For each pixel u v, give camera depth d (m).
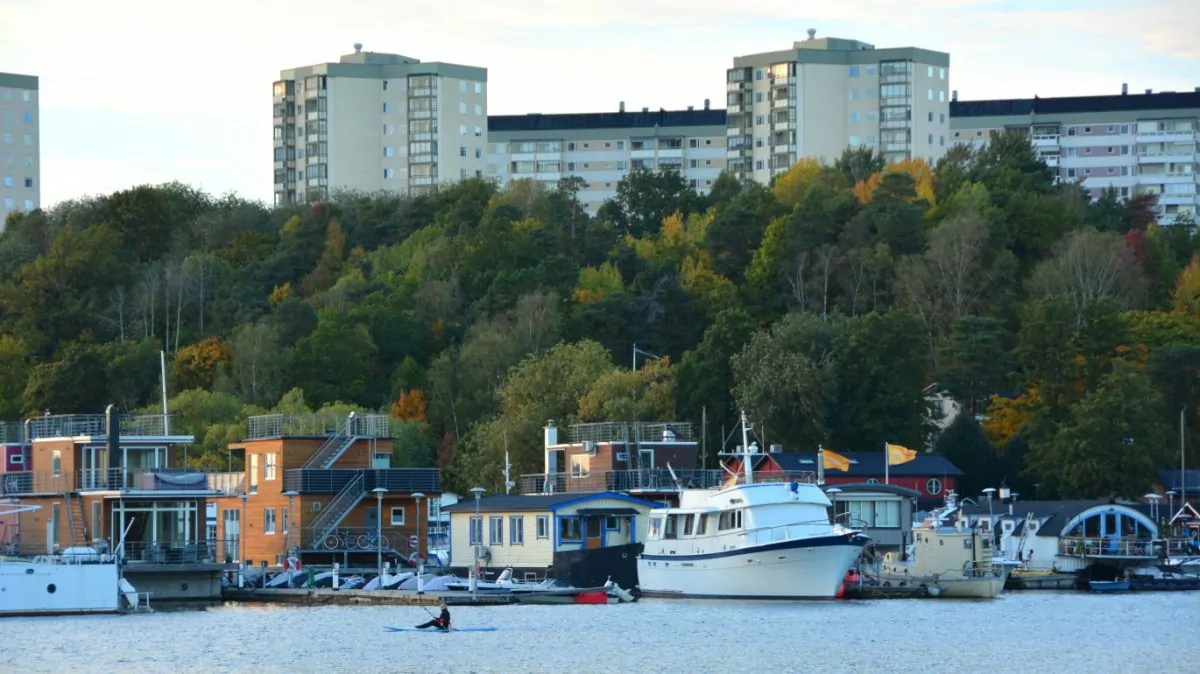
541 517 176.25
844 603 161.88
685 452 197.25
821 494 161.75
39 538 175.62
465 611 157.50
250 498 195.62
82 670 121.00
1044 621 147.25
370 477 187.62
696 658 125.38
